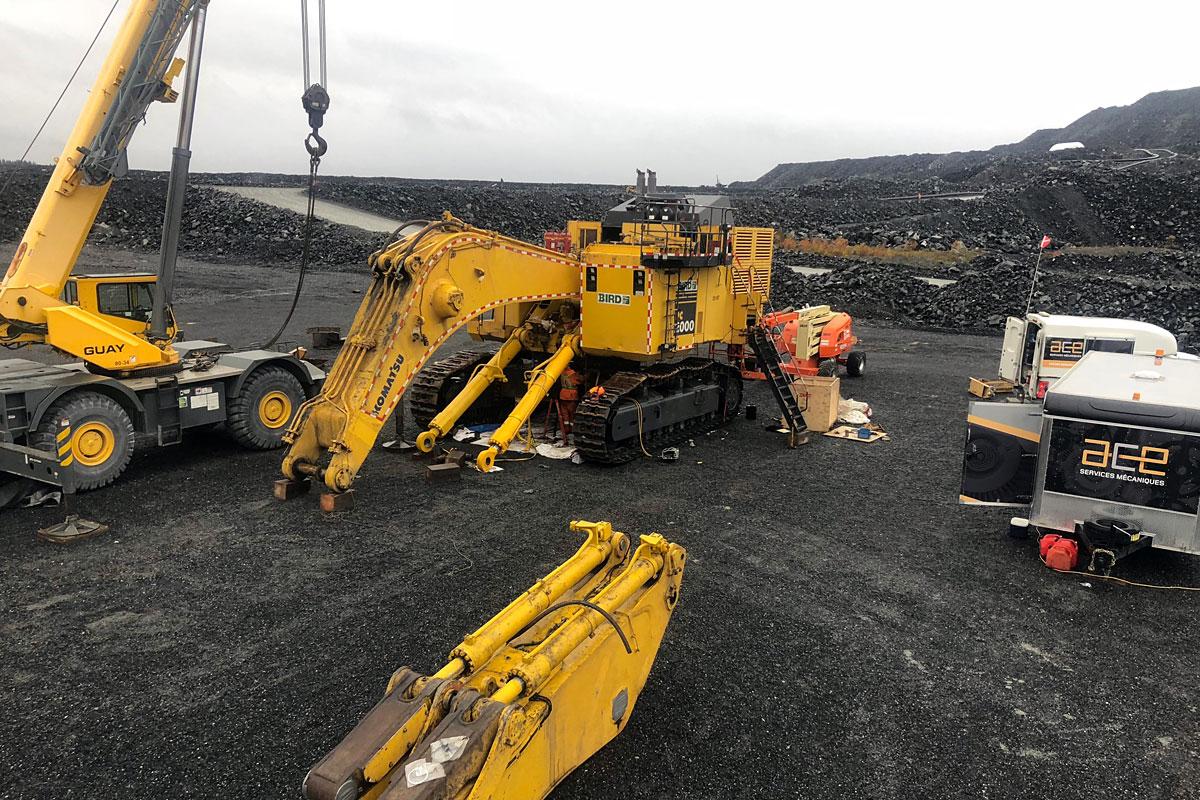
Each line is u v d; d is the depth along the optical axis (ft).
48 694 18.16
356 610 22.24
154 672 19.11
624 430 36.29
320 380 39.70
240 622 21.50
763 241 45.11
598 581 16.40
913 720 17.84
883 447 40.52
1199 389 25.70
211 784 15.35
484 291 33.17
